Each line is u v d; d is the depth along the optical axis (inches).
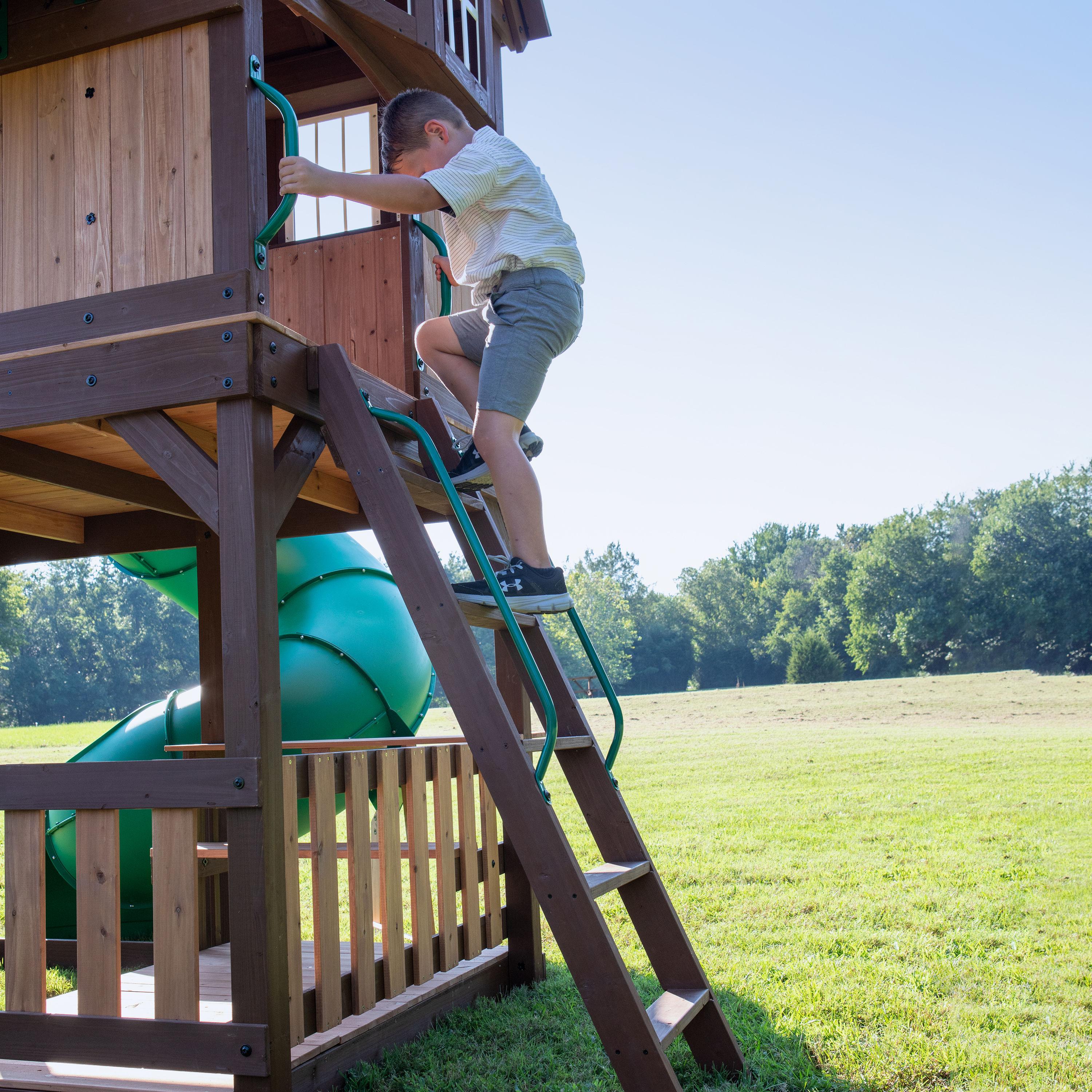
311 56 222.7
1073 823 351.9
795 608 3070.9
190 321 113.3
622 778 544.4
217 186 115.5
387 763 147.8
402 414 142.8
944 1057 134.7
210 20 118.2
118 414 115.2
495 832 181.5
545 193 123.0
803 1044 140.9
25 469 151.9
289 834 122.9
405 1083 127.0
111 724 2070.6
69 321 119.3
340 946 137.3
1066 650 2422.5
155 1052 104.8
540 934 183.3
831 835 339.6
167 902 107.5
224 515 109.6
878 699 1289.4
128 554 261.4
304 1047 121.3
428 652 110.9
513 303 119.0
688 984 130.0
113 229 119.9
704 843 328.5
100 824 111.3
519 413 119.3
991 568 2517.2
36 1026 110.0
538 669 117.8
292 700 259.8
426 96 125.3
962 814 381.1
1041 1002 162.6
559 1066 134.0
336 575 286.0
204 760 106.1
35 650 2650.1
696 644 3166.8
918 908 232.1
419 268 167.5
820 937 206.7
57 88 125.0
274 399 112.5
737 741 787.4
